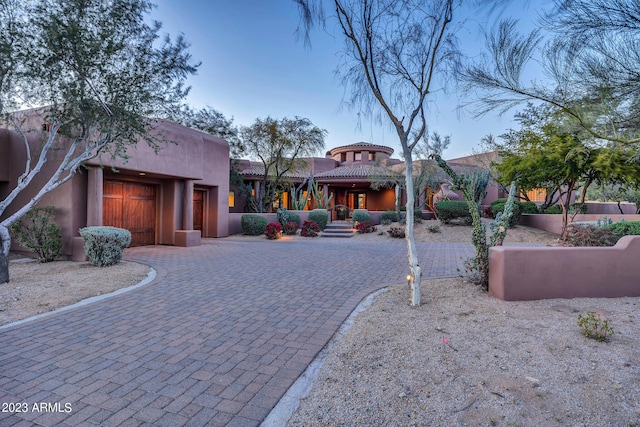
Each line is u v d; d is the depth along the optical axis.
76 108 7.22
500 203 18.34
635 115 3.71
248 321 4.67
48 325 4.49
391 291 6.16
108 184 11.48
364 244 13.97
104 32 7.02
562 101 3.92
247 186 21.17
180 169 12.37
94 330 4.32
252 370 3.29
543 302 5.14
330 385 2.98
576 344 3.61
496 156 20.34
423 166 17.92
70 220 9.45
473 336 3.89
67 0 6.76
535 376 3.02
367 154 29.39
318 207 21.97
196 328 4.41
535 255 5.26
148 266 8.74
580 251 5.36
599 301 5.19
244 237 16.55
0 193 10.73
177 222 13.26
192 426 2.45
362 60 5.04
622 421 2.44
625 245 5.48
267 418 2.56
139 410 2.63
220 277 7.48
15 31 6.61
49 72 6.82
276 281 7.10
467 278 6.50
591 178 11.34
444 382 2.96
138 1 7.26
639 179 9.37
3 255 6.73
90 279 7.04
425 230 16.55
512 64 3.79
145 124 8.58
